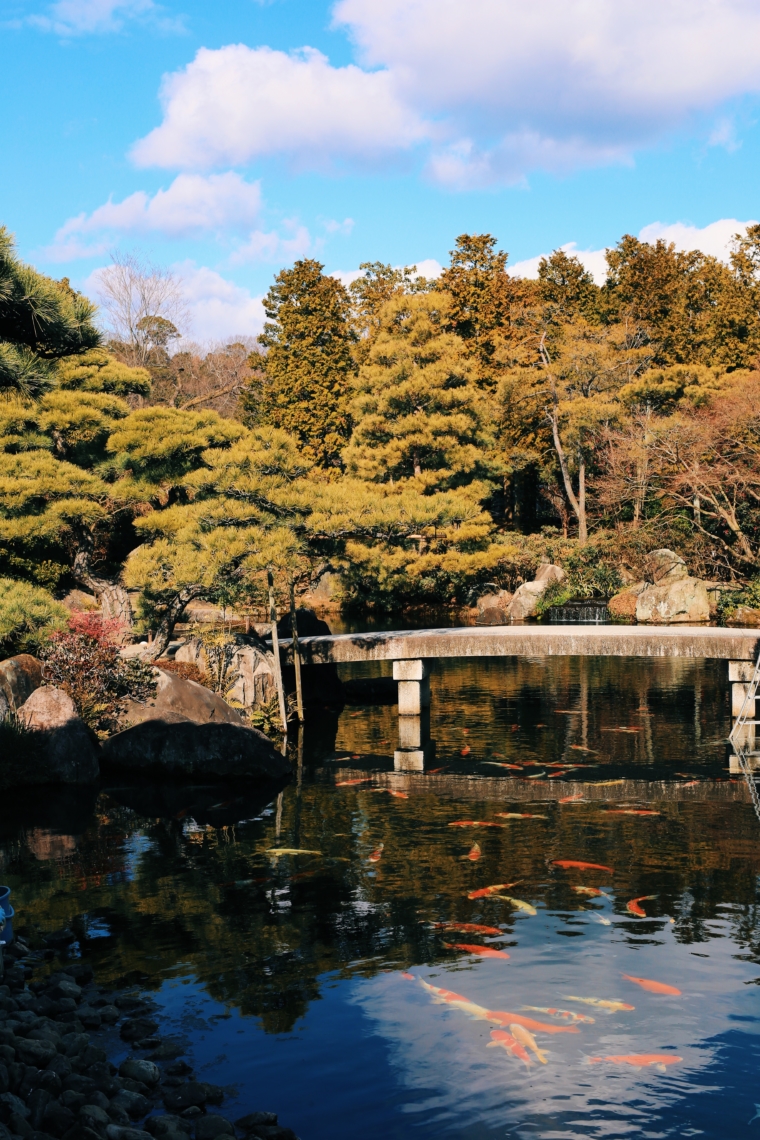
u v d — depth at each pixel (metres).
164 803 11.52
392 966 6.45
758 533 32.38
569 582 33.91
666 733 14.98
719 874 8.34
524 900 7.73
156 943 6.95
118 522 27.70
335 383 39.03
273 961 6.58
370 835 9.82
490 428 31.09
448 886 8.12
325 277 39.81
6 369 6.36
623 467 33.88
